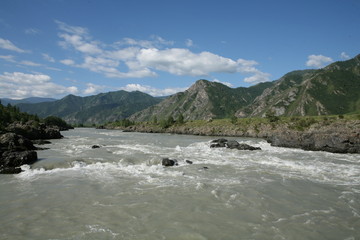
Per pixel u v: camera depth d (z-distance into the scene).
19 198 18.50
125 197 18.81
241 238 12.69
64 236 12.67
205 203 17.66
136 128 182.38
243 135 120.94
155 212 15.91
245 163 34.38
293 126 110.25
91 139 79.75
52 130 84.94
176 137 103.19
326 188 22.06
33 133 77.69
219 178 25.16
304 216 15.70
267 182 23.73
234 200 18.38
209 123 152.50
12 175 25.81
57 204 17.27
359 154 46.44
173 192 20.09
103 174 26.48
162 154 41.75
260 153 46.31
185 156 40.44
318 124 101.12
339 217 15.63
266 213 16.06
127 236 12.71
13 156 29.52
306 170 30.06
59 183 22.72
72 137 91.25
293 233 13.38
